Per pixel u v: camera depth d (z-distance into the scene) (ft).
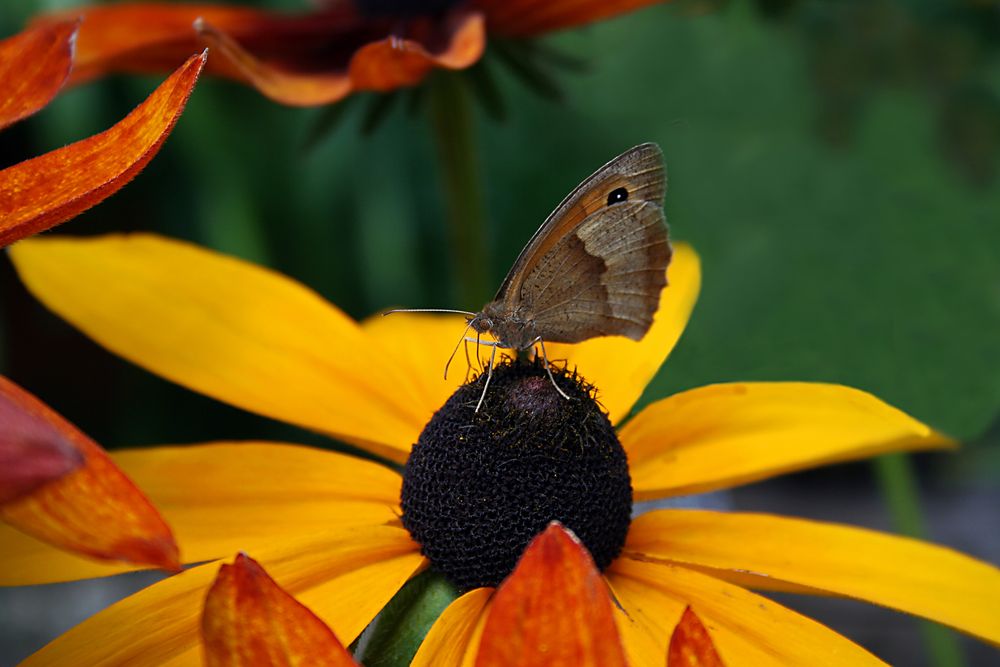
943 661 1.18
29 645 1.78
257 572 0.76
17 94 0.85
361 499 0.94
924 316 1.08
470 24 1.07
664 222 0.93
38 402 0.74
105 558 0.72
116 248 0.99
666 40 1.24
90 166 0.80
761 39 1.20
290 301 1.00
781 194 1.14
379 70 1.03
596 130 1.29
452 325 1.11
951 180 1.15
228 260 1.01
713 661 0.77
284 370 0.98
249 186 1.72
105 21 1.14
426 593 0.91
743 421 0.98
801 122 1.18
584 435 0.91
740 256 1.13
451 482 0.91
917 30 1.18
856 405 0.92
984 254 1.12
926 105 1.17
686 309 1.01
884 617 1.94
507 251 1.30
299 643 0.76
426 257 1.78
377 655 0.90
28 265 0.98
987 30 1.18
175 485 0.93
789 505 2.34
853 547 0.94
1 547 0.86
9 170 0.80
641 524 0.95
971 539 2.16
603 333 0.95
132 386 2.00
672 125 0.94
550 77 1.15
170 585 0.85
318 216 1.77
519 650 0.75
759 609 0.89
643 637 0.88
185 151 1.70
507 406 0.91
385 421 0.98
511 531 0.90
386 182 1.75
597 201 0.92
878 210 1.14
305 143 1.15
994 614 0.91
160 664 0.84
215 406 1.96
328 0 1.22
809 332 1.09
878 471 1.16
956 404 1.07
